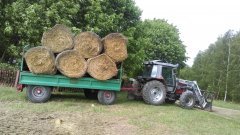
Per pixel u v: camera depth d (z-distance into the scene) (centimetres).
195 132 1069
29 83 1329
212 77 4616
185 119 1260
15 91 1519
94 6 1805
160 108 1467
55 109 1219
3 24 1959
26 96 1375
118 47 1431
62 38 1377
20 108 1185
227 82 4225
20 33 1823
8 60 2123
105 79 1410
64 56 1355
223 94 4388
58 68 1348
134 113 1280
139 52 1914
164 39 3888
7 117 1045
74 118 1113
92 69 1394
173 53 3916
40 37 1741
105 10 1889
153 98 1552
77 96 1630
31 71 1323
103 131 986
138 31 2050
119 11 1966
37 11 1711
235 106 2441
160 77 1592
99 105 1407
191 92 1605
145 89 1549
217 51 4762
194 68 6006
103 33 1827
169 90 1633
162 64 1622
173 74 1645
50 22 1716
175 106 1611
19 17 1822
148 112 1324
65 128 982
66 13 1759
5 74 1741
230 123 1315
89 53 1391
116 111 1295
